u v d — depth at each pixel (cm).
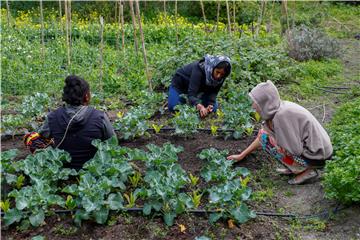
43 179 475
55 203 452
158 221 448
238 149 596
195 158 575
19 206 420
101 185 443
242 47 930
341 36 1348
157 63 925
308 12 1623
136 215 455
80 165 509
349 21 1529
